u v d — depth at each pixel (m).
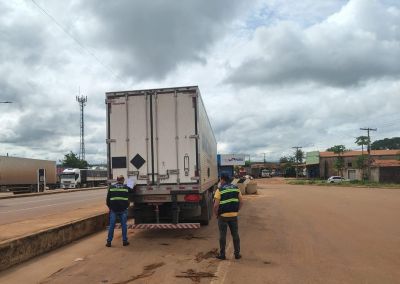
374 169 72.38
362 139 71.75
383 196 32.59
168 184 12.14
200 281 7.52
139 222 12.72
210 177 16.48
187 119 12.25
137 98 12.46
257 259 9.29
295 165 135.88
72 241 11.75
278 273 8.07
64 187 64.38
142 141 12.34
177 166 12.17
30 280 7.73
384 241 11.66
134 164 12.32
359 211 20.20
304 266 8.66
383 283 7.47
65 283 7.49
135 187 12.21
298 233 13.10
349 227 14.48
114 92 12.53
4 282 7.59
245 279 7.62
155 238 12.19
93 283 7.47
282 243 11.29
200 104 12.74
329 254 9.88
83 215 15.53
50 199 32.62
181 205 12.30
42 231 10.10
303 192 39.47
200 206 12.59
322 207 22.58
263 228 14.27
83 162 95.31
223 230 9.31
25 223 13.20
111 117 12.52
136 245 11.10
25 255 9.27
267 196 33.00
